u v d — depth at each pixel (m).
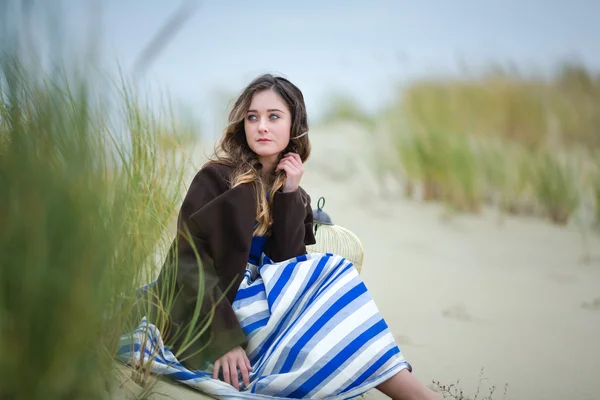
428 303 4.41
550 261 5.79
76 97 1.72
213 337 2.51
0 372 1.51
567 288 4.95
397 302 4.41
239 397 2.39
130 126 2.35
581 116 9.84
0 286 1.51
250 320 2.63
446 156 7.86
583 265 5.69
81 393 1.74
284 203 2.89
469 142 8.31
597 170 7.69
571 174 7.39
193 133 3.39
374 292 4.64
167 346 2.46
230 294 2.69
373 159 8.95
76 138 1.70
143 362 2.35
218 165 2.87
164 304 2.55
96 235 1.72
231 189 2.74
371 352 2.47
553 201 7.25
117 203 1.89
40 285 1.53
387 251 5.88
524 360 3.40
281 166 2.95
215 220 2.69
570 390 3.02
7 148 1.75
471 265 5.54
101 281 1.76
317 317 2.53
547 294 4.77
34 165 1.60
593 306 4.48
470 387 2.98
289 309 2.62
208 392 2.40
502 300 4.56
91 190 1.71
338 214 7.21
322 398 2.42
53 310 1.56
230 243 2.73
